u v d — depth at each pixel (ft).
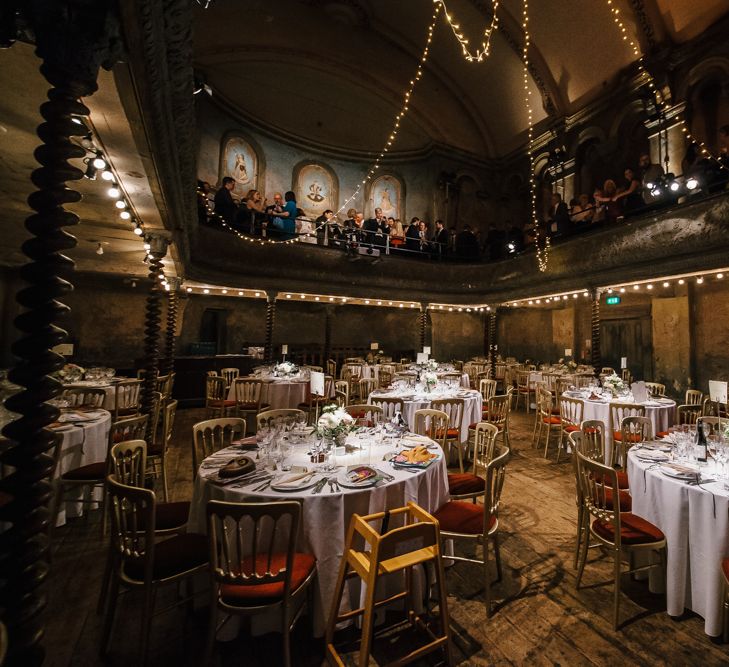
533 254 38.96
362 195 51.67
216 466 9.77
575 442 11.27
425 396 21.47
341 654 7.92
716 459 10.19
